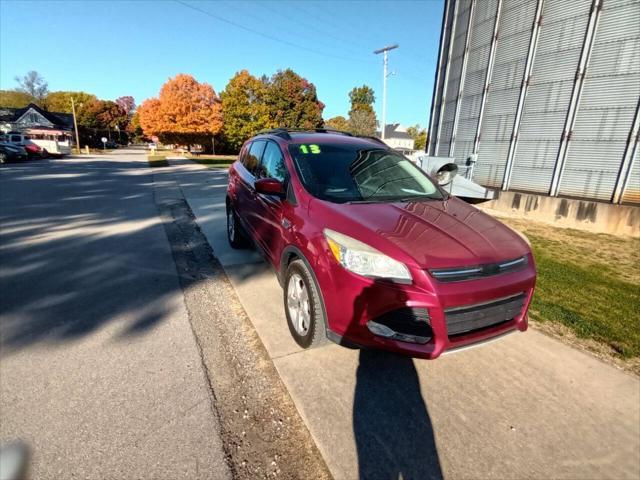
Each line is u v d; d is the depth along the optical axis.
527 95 10.46
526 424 2.29
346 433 2.17
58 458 1.96
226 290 4.15
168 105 44.09
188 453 2.02
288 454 2.04
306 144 3.83
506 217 9.97
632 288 4.49
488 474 1.94
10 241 5.93
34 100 77.69
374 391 2.53
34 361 2.80
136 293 4.04
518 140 10.81
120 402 2.39
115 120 81.88
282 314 3.57
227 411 2.34
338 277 2.46
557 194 9.84
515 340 3.22
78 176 16.44
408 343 2.31
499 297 2.46
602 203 8.41
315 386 2.57
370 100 81.38
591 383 2.68
